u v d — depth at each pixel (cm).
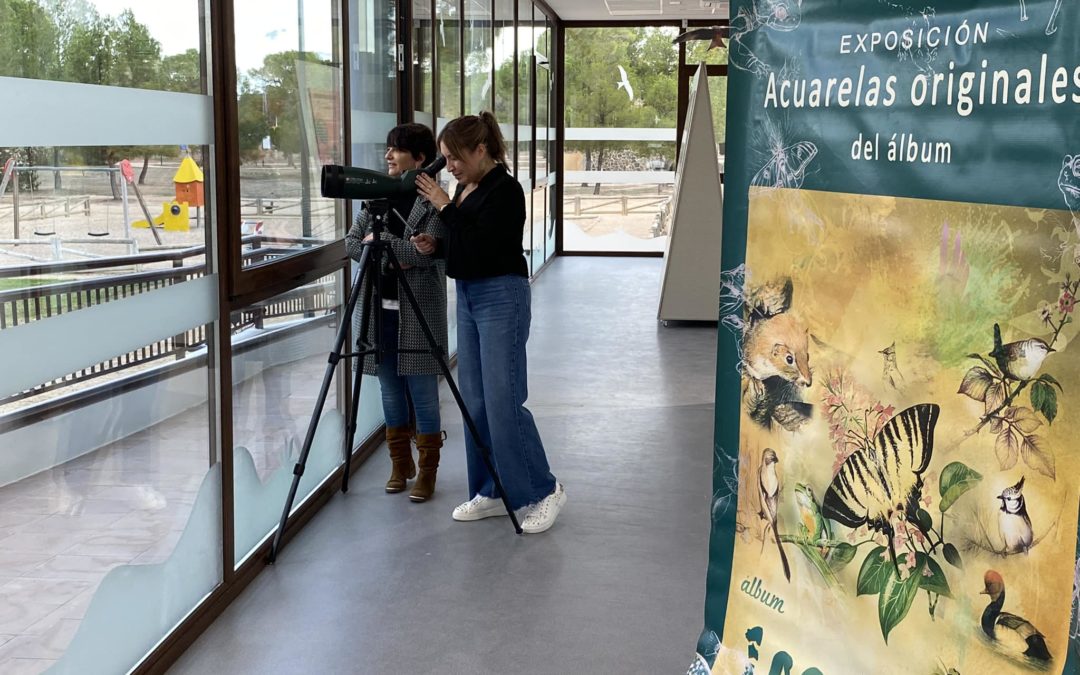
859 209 154
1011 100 131
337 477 408
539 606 298
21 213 187
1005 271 133
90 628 220
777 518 176
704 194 789
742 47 175
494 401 345
